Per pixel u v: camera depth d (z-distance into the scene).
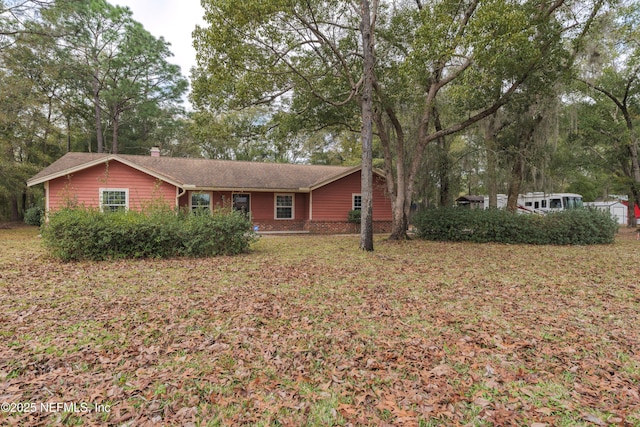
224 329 4.13
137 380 2.96
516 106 13.25
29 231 17.66
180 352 3.52
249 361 3.33
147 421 2.43
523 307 5.07
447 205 15.99
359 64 12.58
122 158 14.56
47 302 5.17
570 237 13.60
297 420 2.48
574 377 3.06
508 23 7.88
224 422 2.45
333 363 3.31
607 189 28.67
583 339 3.87
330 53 12.16
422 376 3.04
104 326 4.20
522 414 2.52
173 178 15.17
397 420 2.46
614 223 14.04
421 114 14.28
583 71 11.79
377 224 19.92
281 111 13.62
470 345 3.69
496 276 7.26
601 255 10.52
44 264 8.35
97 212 9.84
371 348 3.62
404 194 14.59
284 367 3.22
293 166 21.78
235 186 17.45
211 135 13.16
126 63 26.02
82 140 28.12
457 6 10.45
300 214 19.97
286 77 11.71
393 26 11.84
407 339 3.86
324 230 19.06
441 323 4.37
